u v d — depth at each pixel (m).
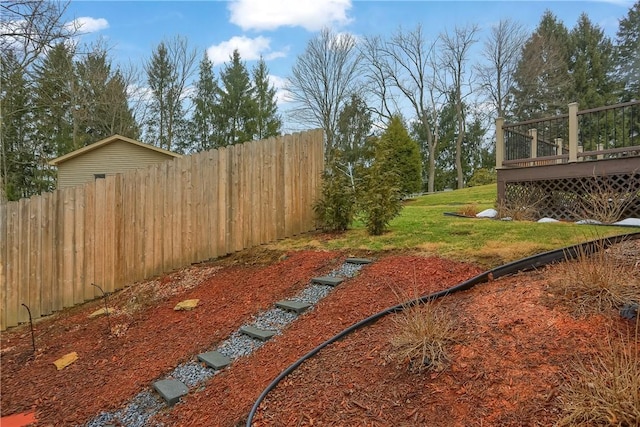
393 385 2.36
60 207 5.67
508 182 7.59
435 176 30.75
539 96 26.78
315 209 6.64
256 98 29.69
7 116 13.76
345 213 6.38
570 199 6.83
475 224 6.11
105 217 5.81
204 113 28.14
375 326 3.13
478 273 3.78
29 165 19.00
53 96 14.85
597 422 1.77
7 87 12.95
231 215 6.24
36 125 18.53
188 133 27.39
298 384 2.63
